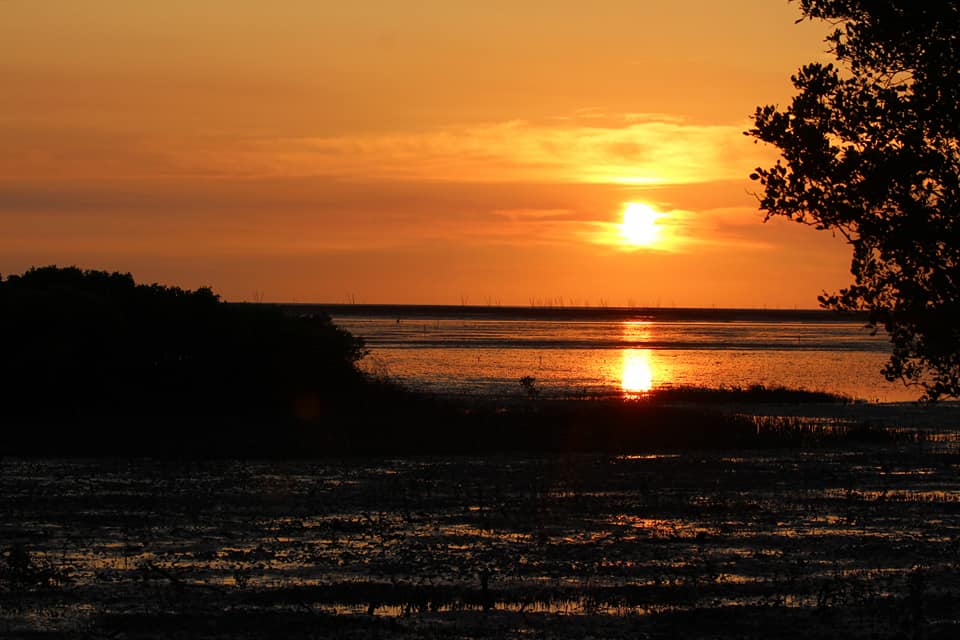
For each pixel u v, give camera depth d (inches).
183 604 1106.7
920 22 858.8
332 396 3464.6
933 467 2246.6
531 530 1520.7
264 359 3442.4
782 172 906.1
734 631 1028.5
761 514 1658.5
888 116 870.4
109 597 1133.1
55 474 2057.1
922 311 856.9
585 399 3944.4
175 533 1476.4
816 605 1125.7
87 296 3302.2
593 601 1135.0
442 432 2758.4
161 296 3523.6
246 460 2306.8
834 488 1942.7
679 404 3863.2
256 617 1055.6
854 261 882.8
